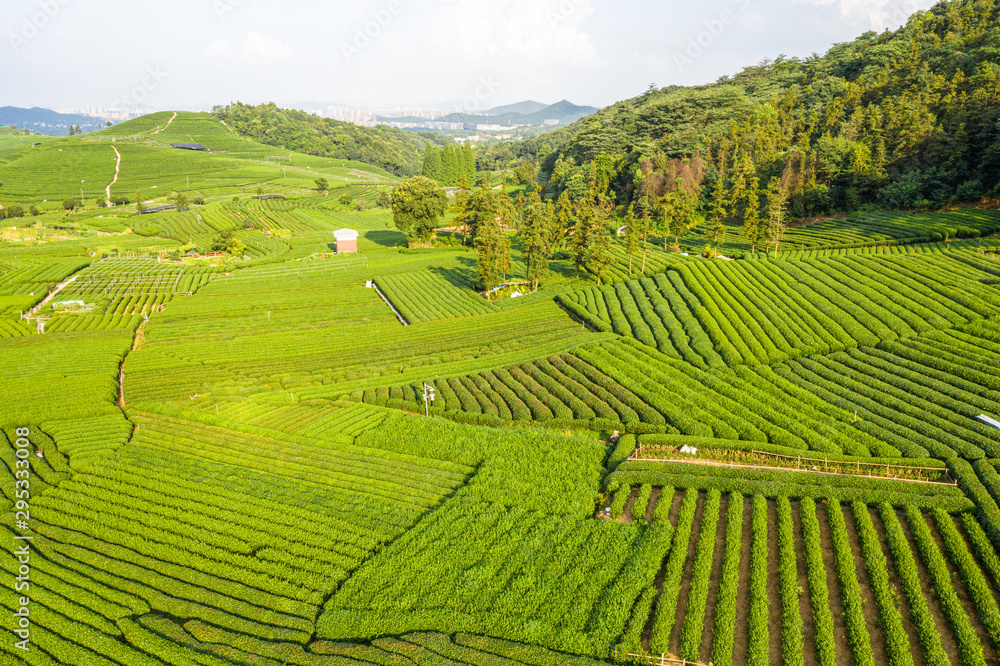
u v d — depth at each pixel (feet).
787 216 392.88
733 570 116.06
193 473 164.14
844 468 152.15
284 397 216.74
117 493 155.53
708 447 165.27
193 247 520.83
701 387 201.36
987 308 215.31
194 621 111.86
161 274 421.59
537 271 345.92
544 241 346.95
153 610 116.67
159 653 104.78
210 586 122.01
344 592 116.98
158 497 152.46
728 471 149.89
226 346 272.31
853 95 477.36
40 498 153.69
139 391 224.53
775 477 146.51
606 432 184.24
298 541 134.10
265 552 130.21
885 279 255.70
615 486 147.84
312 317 319.27
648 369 218.38
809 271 280.10
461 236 517.96
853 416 171.94
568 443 172.35
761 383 198.39
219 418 197.57
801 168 411.34
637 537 128.98
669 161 504.02
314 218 650.43
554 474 156.87
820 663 96.73
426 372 233.96
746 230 350.23
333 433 188.34
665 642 101.50
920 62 479.00
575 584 116.57
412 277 391.65
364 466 166.81
